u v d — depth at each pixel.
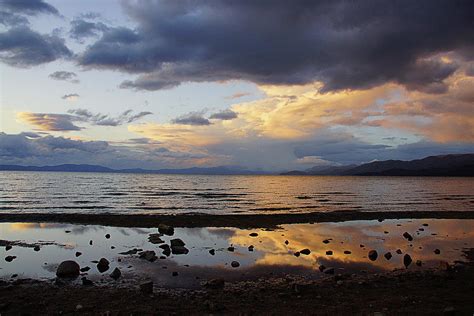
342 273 16.45
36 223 32.34
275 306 11.58
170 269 16.72
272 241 24.77
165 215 37.56
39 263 17.75
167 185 121.38
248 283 14.63
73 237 25.55
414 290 13.47
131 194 75.12
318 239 25.83
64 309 11.20
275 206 53.56
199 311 11.12
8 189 82.00
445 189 115.50
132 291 13.33
